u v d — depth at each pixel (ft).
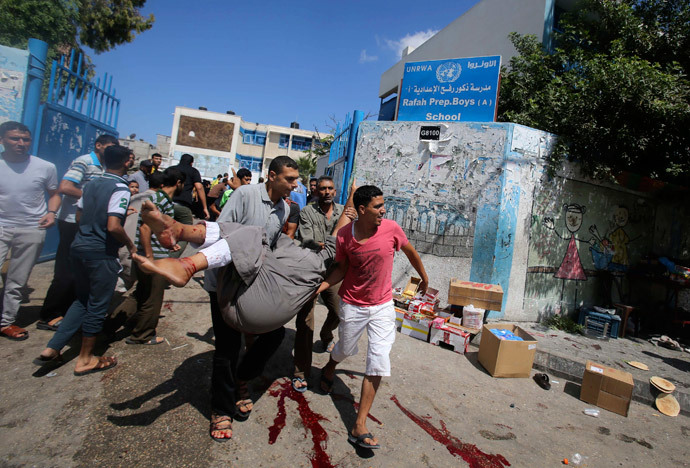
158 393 9.62
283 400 10.13
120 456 7.48
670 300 22.79
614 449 10.23
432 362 14.10
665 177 23.30
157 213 5.97
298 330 10.59
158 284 11.80
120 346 11.80
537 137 19.36
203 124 125.49
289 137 139.74
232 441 8.32
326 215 13.24
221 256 7.00
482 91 19.90
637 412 12.67
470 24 37.81
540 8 29.53
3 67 15.71
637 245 24.32
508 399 12.21
